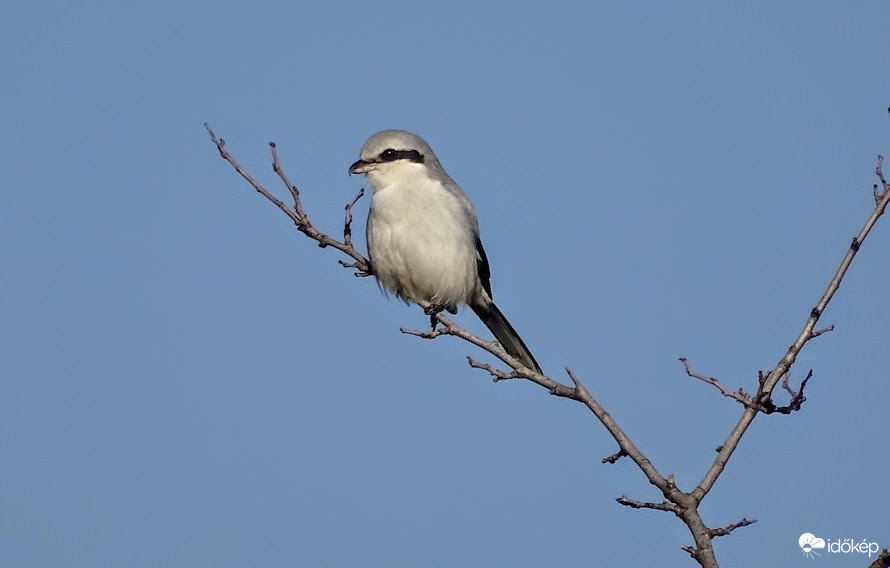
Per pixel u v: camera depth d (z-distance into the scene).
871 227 8.18
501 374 8.59
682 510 7.60
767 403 7.91
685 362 8.23
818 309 8.09
